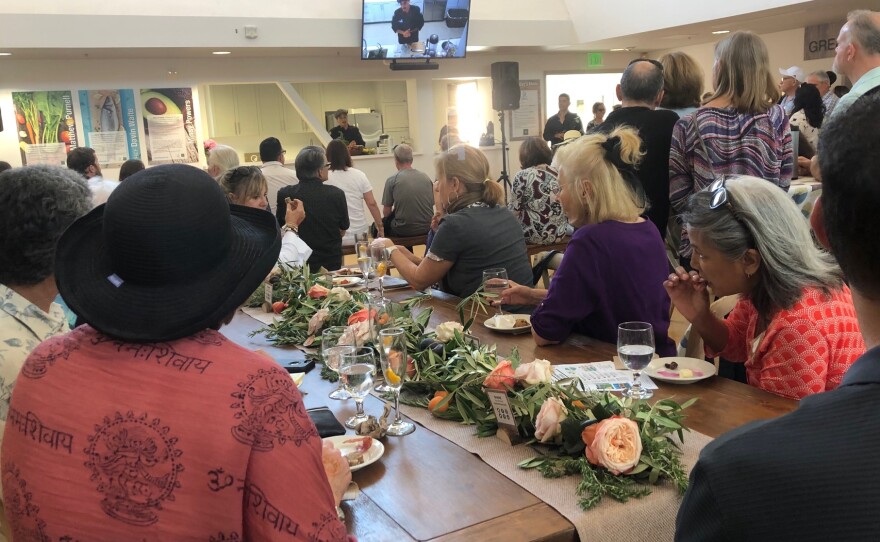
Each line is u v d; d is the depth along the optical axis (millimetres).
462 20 8688
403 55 8547
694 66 3762
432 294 3074
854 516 526
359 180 5711
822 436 562
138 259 867
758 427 602
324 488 862
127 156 8297
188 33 7504
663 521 1253
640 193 2309
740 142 3027
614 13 9016
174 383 833
